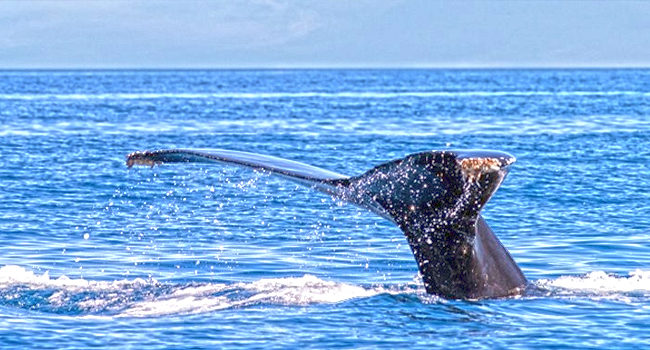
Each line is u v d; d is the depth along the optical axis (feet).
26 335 107.96
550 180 298.15
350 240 193.77
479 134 496.64
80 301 123.44
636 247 183.32
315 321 113.50
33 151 391.65
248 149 410.31
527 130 526.16
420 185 107.86
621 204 246.88
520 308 115.96
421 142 447.42
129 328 111.24
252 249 183.62
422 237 112.88
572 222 216.95
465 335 107.34
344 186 108.17
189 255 177.47
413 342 105.70
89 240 193.88
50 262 170.50
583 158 367.66
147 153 108.58
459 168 104.73
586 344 105.40
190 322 113.39
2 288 129.90
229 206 245.45
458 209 109.19
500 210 236.63
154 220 222.07
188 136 484.74
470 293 116.06
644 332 109.60
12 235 198.08
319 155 382.42
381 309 117.19
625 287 129.29
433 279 115.75
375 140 458.50
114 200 255.91
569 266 165.27
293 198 259.80
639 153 385.91
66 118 633.61
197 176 309.22
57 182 291.38
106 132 509.76
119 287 130.72
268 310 118.21
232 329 110.93
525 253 177.58
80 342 105.70
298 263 168.86
